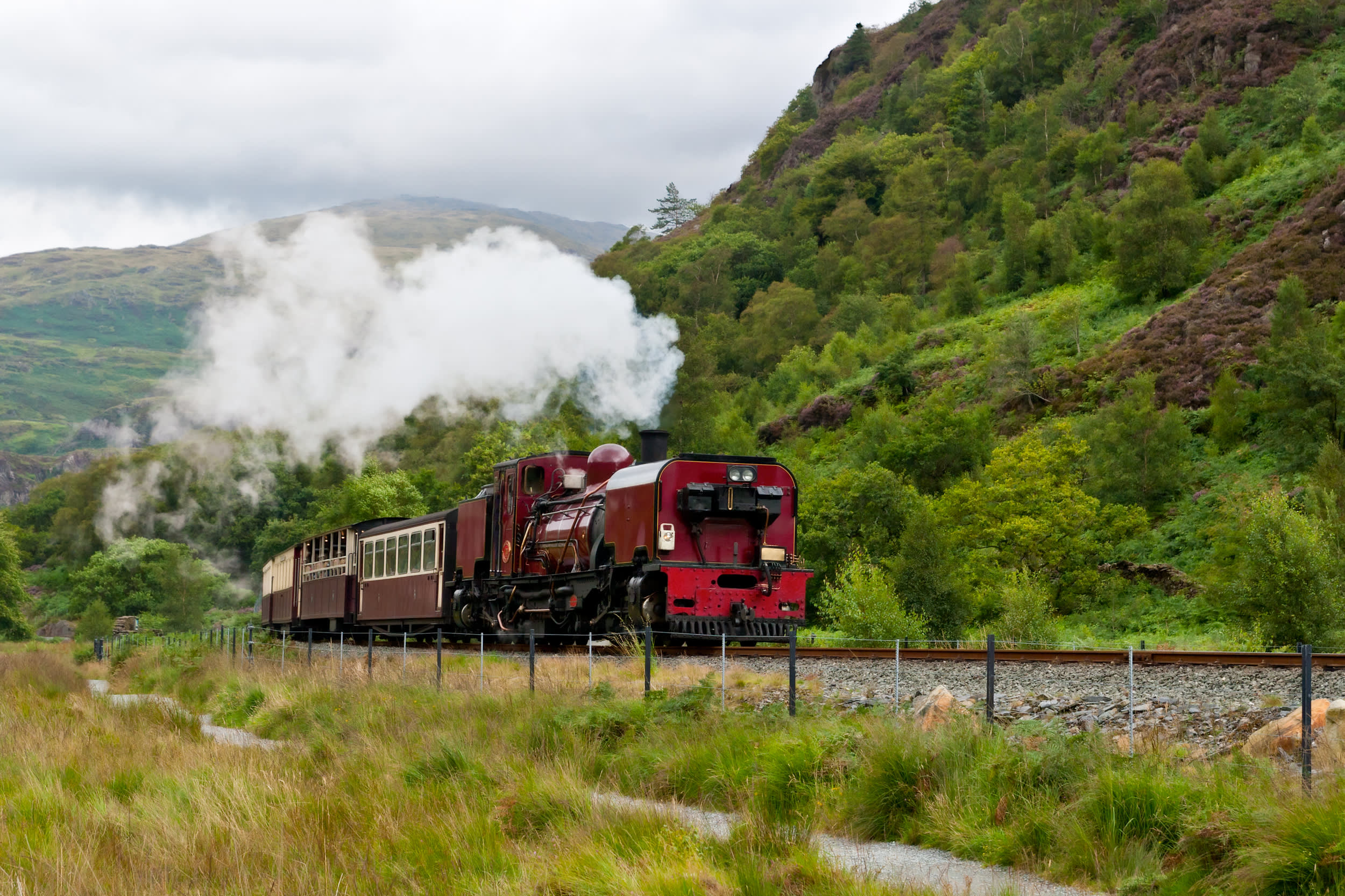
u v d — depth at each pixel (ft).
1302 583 75.77
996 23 547.90
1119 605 120.67
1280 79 313.53
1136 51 398.21
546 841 29.99
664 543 65.77
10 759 44.62
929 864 27.04
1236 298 199.21
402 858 28.71
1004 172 391.65
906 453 176.24
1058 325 237.04
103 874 27.25
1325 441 141.38
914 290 363.15
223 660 90.43
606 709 43.52
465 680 56.39
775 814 31.48
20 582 242.17
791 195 524.93
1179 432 156.66
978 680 45.93
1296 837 22.57
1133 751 31.09
